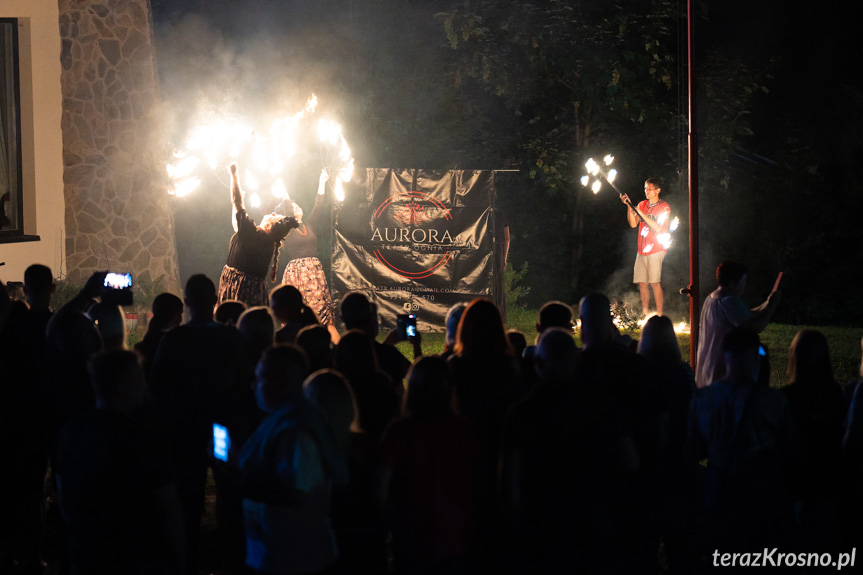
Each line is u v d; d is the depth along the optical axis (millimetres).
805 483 4504
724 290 6953
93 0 13352
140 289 13336
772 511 4449
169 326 5785
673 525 4820
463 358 4629
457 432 4137
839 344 12953
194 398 5078
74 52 13141
